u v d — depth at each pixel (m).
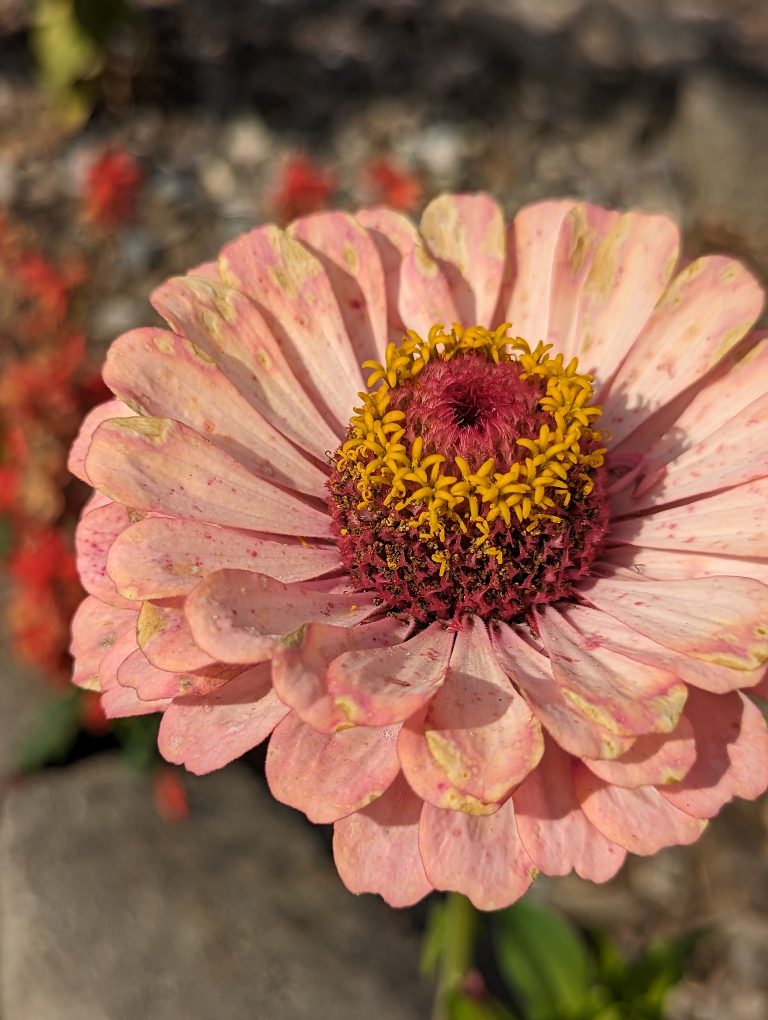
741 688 0.11
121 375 0.13
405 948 0.22
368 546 0.13
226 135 0.43
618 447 0.14
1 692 0.25
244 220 0.40
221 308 0.14
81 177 0.41
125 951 0.22
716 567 0.13
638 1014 0.18
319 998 0.21
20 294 0.34
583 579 0.13
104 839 0.24
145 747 0.25
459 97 0.46
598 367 0.14
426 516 0.13
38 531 0.25
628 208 0.42
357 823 0.11
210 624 0.10
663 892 0.26
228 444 0.13
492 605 0.13
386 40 0.49
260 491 0.13
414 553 0.13
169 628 0.11
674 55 0.48
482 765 0.10
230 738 0.11
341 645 0.11
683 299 0.14
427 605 0.13
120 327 0.36
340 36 0.49
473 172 0.43
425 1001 0.22
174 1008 0.21
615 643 0.12
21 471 0.25
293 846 0.24
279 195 0.34
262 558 0.13
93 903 0.22
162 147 0.42
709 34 0.52
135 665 0.11
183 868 0.23
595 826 0.11
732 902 0.26
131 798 0.24
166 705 0.12
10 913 0.22
